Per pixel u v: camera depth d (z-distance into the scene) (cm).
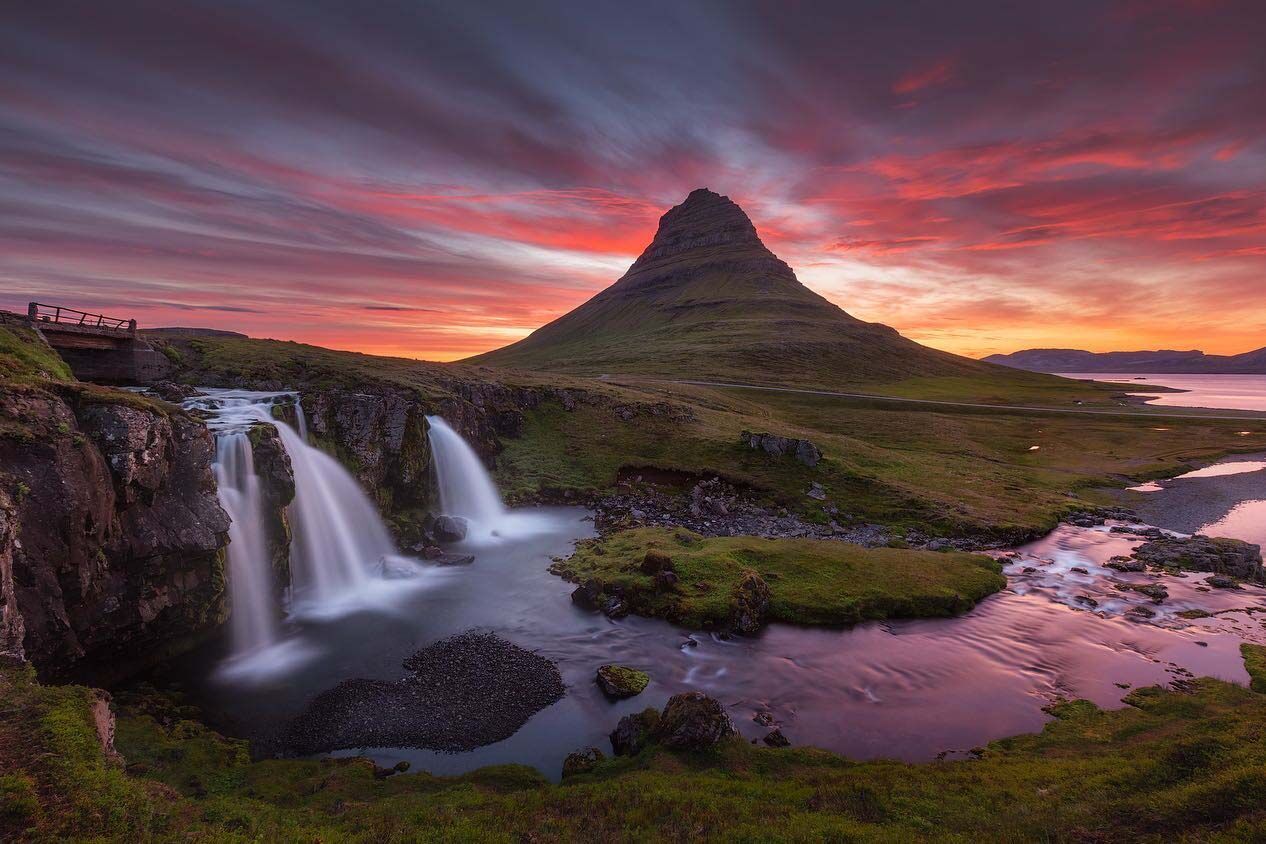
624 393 11544
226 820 1802
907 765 2514
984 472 9819
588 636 4031
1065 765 2369
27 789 1485
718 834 1819
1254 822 1580
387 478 6462
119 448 3133
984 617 4441
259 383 7244
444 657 3700
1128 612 4547
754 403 16375
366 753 2748
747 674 3556
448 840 1780
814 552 5338
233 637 3894
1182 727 2772
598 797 2102
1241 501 8669
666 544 5553
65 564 2744
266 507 4378
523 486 8081
